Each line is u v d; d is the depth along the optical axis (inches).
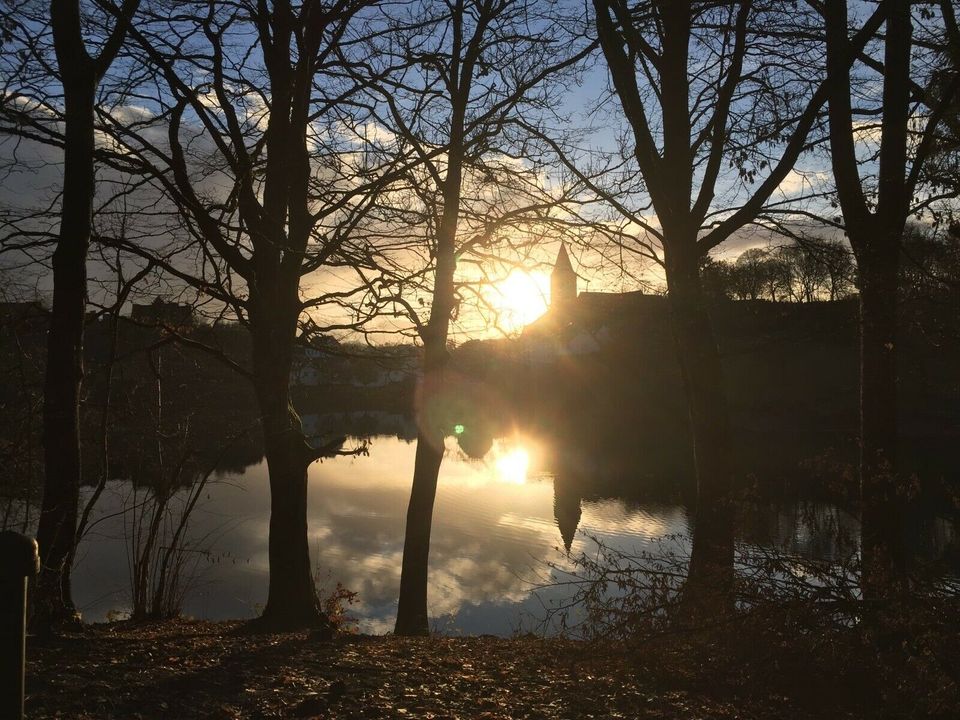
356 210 462.6
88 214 332.2
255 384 459.5
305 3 432.8
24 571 121.1
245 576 774.5
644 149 450.0
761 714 259.8
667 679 294.0
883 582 271.6
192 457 514.6
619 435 2193.7
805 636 280.7
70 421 328.2
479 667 315.3
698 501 432.8
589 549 954.7
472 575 869.2
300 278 500.1
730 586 294.8
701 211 440.5
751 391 1759.4
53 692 233.6
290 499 461.4
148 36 442.0
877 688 272.8
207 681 262.1
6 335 390.3
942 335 404.2
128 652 295.1
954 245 403.5
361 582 853.2
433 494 572.1
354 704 248.7
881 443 394.9
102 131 411.8
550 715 251.3
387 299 464.4
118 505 673.6
